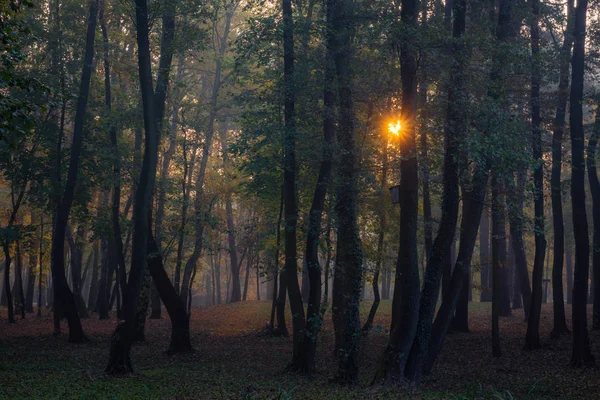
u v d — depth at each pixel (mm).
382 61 20078
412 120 17719
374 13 20781
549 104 26203
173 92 33156
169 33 26406
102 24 29625
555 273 28078
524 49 18625
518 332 30766
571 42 26016
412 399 14914
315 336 20531
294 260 21703
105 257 42062
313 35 21594
